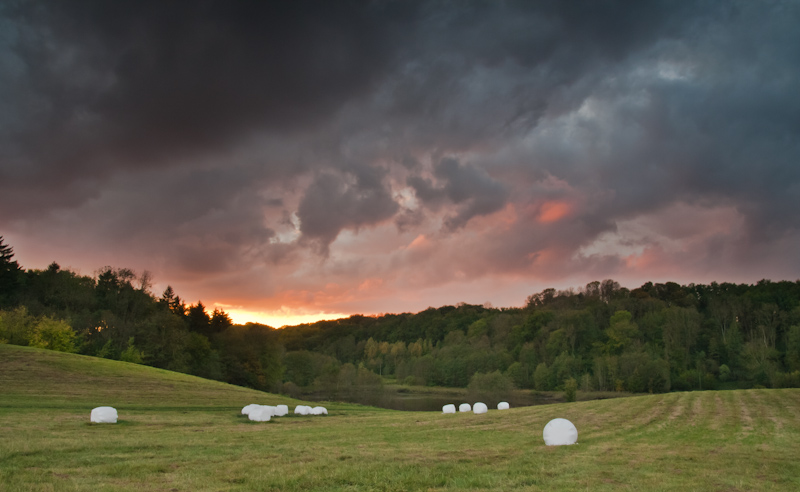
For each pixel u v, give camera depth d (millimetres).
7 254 84250
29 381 36250
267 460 14375
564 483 12078
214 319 109062
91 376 41406
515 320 136500
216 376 82500
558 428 18797
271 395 48312
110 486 10680
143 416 27062
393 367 145250
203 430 22312
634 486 11867
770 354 91125
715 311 119812
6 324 60812
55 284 85250
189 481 11539
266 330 98312
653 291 151625
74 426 21500
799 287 123500
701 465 14711
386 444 18438
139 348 75875
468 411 38500
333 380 94188
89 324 75250
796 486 12180
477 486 11719
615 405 34250
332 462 14281
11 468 12062
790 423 25062
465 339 143125
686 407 31906
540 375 98938
